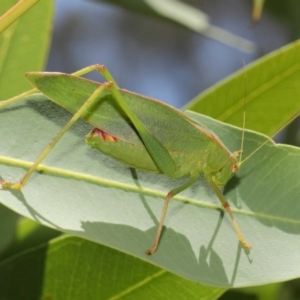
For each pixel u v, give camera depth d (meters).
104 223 0.27
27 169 0.28
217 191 0.29
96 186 0.28
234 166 0.29
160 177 0.30
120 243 0.27
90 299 0.29
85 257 0.29
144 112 0.29
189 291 0.28
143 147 0.29
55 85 0.28
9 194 0.27
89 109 0.29
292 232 0.29
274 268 0.28
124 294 0.29
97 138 0.29
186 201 0.29
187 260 0.28
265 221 0.29
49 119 0.29
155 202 0.29
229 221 0.29
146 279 0.29
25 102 0.29
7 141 0.28
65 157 0.28
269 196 0.29
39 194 0.27
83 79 0.28
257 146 0.29
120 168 0.29
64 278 0.29
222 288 0.28
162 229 0.28
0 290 0.29
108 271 0.29
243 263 0.28
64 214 0.27
